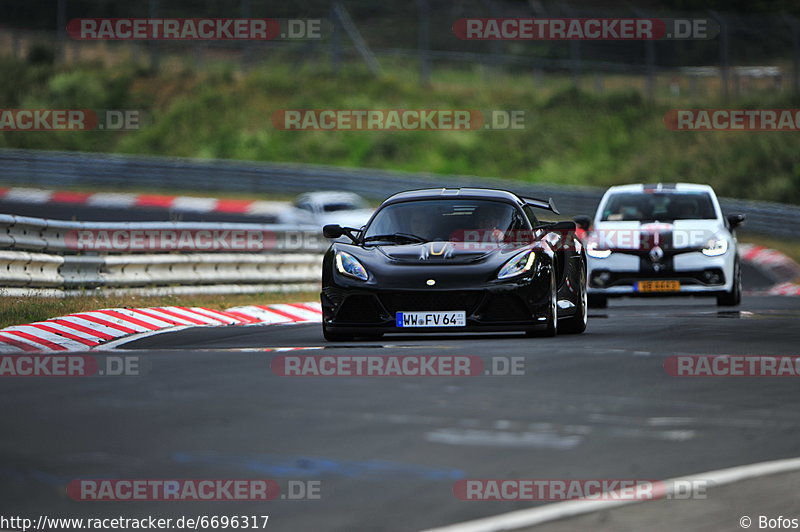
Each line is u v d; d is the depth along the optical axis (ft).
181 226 194.70
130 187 455.22
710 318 157.99
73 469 56.13
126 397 78.02
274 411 72.49
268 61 583.58
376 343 119.44
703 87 539.70
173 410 72.59
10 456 58.80
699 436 66.74
